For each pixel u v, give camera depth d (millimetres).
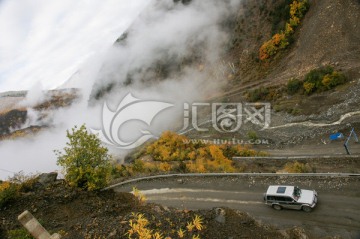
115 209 16109
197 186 25516
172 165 32656
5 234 13742
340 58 53875
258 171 26312
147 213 14594
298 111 46688
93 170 18516
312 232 17859
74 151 18734
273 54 71438
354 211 18531
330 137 35156
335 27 58781
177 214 14594
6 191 16297
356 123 36438
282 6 75438
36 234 11391
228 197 23281
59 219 15352
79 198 17328
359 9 56656
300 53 64188
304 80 52406
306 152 34812
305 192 20234
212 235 13336
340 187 20688
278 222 19422
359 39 54375
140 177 28562
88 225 13953
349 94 43844
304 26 67500
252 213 20984
